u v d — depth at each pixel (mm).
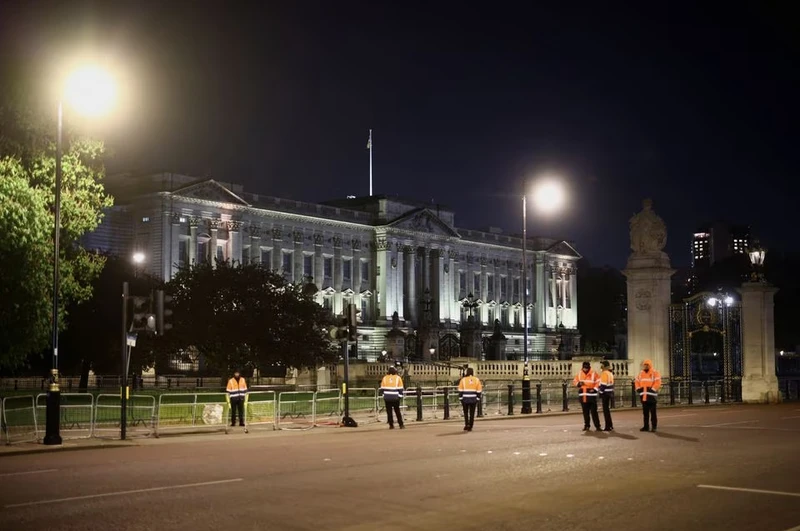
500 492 16969
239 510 15469
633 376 53094
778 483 17922
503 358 166250
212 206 131250
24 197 37469
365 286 163375
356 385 72125
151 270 124062
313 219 151625
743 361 52688
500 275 191125
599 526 13922
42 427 33406
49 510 15625
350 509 15492
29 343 39344
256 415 38500
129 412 37406
